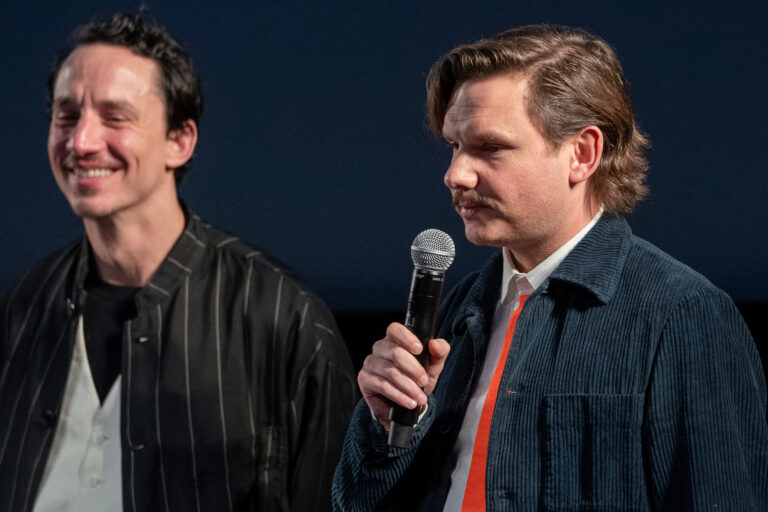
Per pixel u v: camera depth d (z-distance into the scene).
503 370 3.49
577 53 3.51
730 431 3.13
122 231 4.58
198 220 4.90
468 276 4.23
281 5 10.56
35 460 4.57
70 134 4.43
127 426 4.48
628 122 3.66
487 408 3.55
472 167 3.39
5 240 10.86
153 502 4.43
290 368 4.62
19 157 10.84
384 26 10.21
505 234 3.46
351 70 10.38
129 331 4.58
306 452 4.55
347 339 9.98
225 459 4.47
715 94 8.62
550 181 3.38
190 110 4.70
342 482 3.78
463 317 3.88
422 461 3.75
